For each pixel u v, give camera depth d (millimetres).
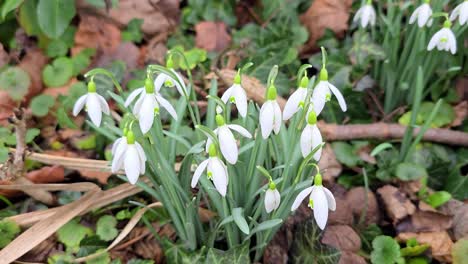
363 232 510
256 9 736
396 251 476
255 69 632
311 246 462
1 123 569
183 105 462
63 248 488
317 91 388
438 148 568
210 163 364
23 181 515
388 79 589
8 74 577
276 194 387
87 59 625
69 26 642
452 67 584
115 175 536
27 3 602
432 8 553
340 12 679
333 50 642
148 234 496
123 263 482
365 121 607
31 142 558
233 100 384
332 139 565
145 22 676
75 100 579
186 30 705
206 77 622
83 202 494
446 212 519
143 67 649
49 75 600
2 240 480
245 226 387
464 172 576
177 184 423
